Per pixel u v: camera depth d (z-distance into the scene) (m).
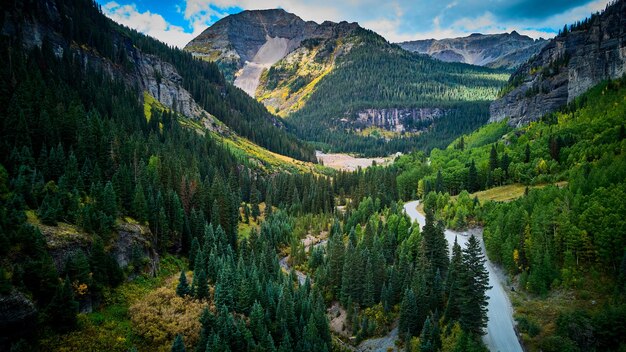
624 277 68.06
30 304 55.81
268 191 189.88
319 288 103.12
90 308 66.81
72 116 106.94
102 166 102.31
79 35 195.62
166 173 117.50
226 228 116.38
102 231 76.25
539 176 132.62
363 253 99.62
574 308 69.94
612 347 59.09
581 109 168.12
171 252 98.62
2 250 58.28
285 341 71.44
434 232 93.94
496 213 110.19
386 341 81.81
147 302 73.50
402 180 187.88
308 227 155.38
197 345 66.25
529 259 83.88
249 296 79.88
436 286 82.31
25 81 110.94
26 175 78.19
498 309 76.44
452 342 68.69
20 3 159.12
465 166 174.50
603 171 97.00
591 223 78.94
